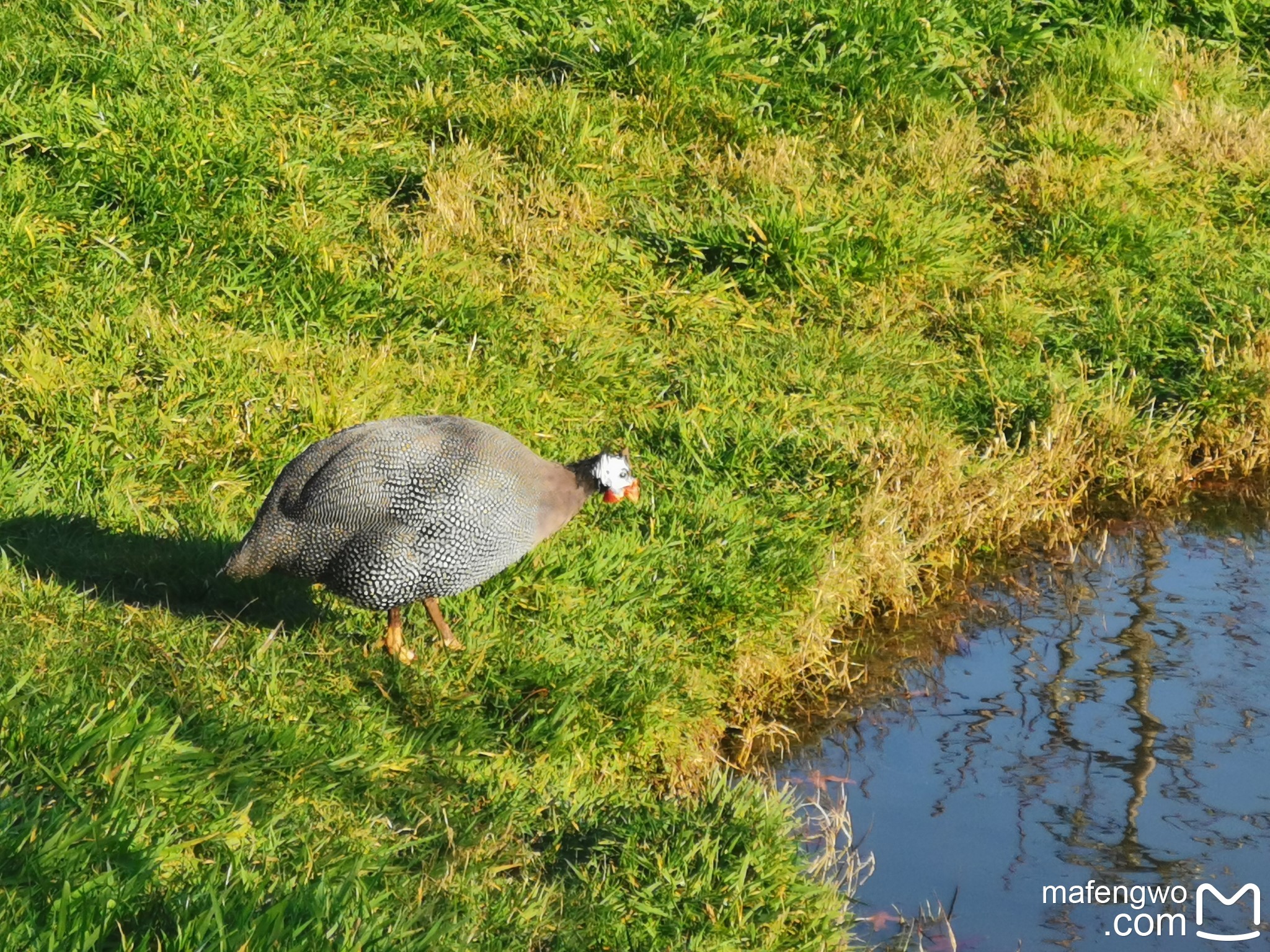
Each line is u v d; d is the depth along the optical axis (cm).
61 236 912
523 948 512
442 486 616
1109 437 955
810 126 1187
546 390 886
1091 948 599
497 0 1216
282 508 630
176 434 786
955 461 880
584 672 679
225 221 942
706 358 946
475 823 580
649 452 858
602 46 1177
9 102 972
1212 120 1249
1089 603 856
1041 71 1279
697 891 562
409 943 471
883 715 753
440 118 1100
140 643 622
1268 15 1406
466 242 1002
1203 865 649
